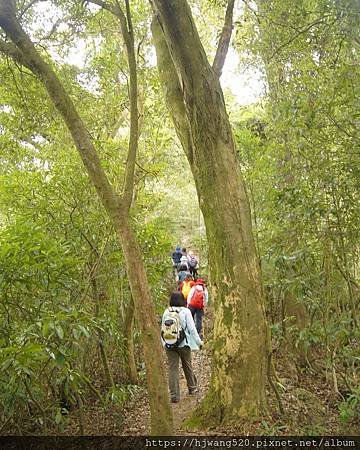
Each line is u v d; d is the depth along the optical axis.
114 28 8.19
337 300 5.00
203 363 7.71
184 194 18.00
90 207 5.87
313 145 4.85
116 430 5.07
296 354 6.04
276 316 6.40
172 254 12.98
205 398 4.97
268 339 4.90
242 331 4.75
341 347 5.02
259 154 6.33
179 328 6.03
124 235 3.91
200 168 5.06
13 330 4.19
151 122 8.60
